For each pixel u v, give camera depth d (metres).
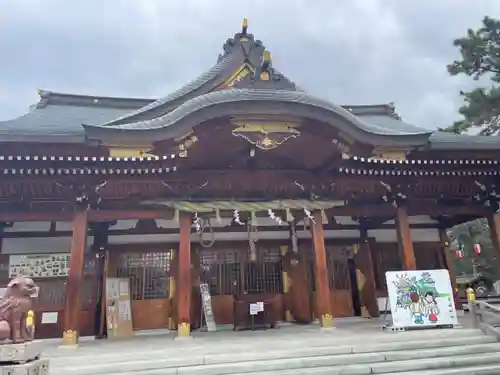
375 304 12.71
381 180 11.30
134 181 9.94
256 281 12.76
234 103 9.15
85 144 9.08
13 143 8.69
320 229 10.56
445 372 6.56
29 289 5.12
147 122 9.59
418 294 9.38
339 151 10.18
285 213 10.98
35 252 11.38
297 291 12.53
